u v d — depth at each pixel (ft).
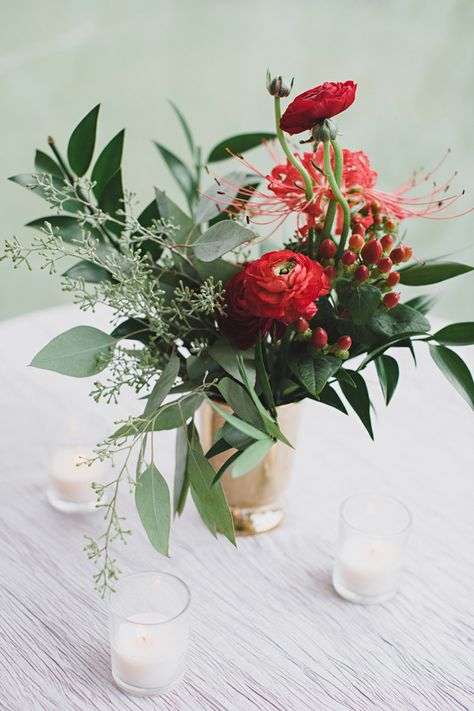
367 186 2.76
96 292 2.70
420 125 8.87
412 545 3.22
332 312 2.81
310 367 2.68
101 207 3.02
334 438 3.88
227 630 2.77
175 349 2.90
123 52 8.30
